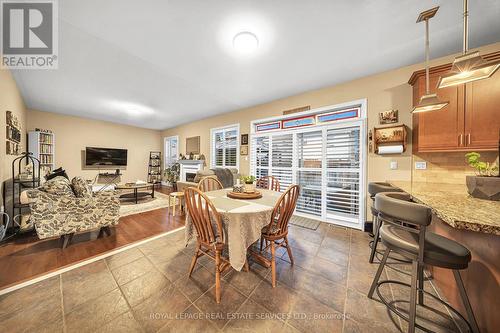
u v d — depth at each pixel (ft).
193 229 6.02
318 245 7.72
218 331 3.84
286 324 4.03
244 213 4.89
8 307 4.37
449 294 4.61
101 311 4.30
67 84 10.36
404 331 3.87
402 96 8.39
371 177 9.12
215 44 6.79
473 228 3.01
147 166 23.82
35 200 6.88
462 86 6.49
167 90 11.16
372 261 6.43
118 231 9.10
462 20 5.63
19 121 11.34
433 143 6.95
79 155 18.39
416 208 3.39
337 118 10.27
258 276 5.67
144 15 5.45
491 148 6.08
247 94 11.73
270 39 6.47
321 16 5.46
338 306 4.52
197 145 19.25
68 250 7.16
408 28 5.99
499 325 3.26
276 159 12.84
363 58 7.70
